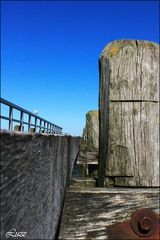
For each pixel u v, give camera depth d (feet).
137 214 9.93
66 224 9.93
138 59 11.84
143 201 10.10
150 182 11.41
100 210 10.09
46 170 9.78
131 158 11.53
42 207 8.98
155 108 11.80
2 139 5.64
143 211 9.95
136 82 11.78
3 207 5.68
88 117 36.86
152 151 11.57
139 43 12.02
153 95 11.82
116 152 11.70
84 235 9.82
